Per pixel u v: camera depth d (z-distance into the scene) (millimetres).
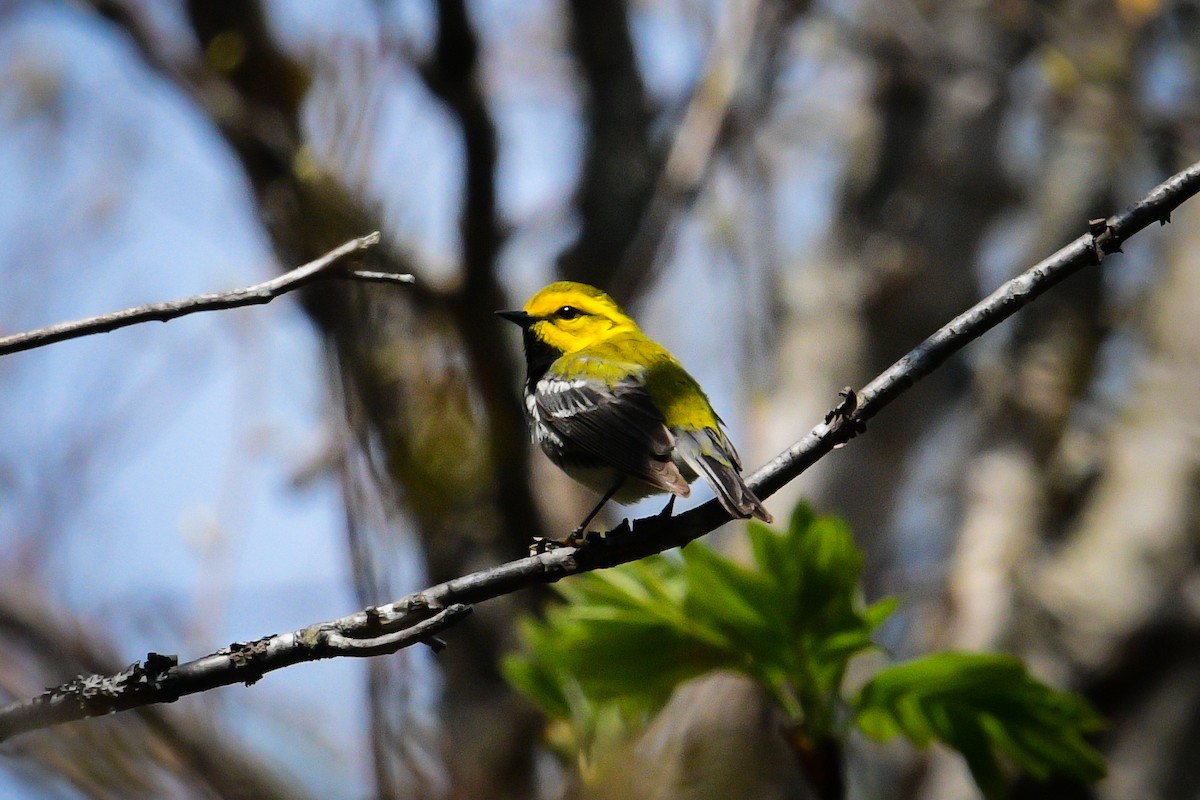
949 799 14492
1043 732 6363
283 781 6629
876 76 16641
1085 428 16531
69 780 5660
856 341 15430
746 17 13742
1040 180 17859
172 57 12328
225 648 6004
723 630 6367
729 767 7617
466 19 10859
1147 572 14891
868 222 16047
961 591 15258
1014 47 16547
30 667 6801
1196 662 14508
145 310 5855
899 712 6406
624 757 6461
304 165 9766
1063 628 14734
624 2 14289
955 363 17312
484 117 11250
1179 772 13969
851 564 6168
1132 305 17234
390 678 6156
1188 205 16625
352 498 6652
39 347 5758
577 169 14391
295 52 12180
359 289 8562
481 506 11938
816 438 7156
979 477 16531
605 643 6508
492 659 12367
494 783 7262
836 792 6207
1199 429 15539
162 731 6070
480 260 11414
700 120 13680
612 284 13523
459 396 11000
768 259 14977
